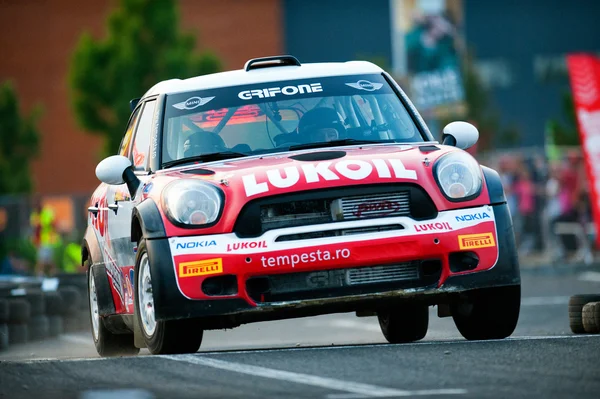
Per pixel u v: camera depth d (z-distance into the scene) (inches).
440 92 3730.3
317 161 1000.9
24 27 7652.6
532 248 3095.5
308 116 1112.2
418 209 973.8
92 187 7623.0
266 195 959.6
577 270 2802.7
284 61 1197.7
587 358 815.1
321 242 949.8
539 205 3080.7
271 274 949.8
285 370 799.1
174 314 957.2
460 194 989.8
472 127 1133.1
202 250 956.0
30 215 3176.7
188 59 4749.0
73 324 1914.4
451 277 972.6
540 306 2050.9
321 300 956.6
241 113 1114.1
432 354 858.8
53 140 7632.9
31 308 1771.7
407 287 966.4
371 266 960.3
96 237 1249.4
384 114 1131.3
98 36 7623.0
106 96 4722.0
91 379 784.3
